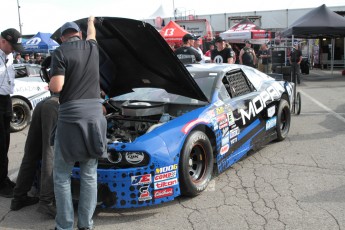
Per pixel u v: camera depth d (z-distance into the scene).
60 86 2.85
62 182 3.04
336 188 4.00
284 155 5.18
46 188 3.60
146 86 4.71
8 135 4.20
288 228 3.19
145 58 4.11
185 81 4.18
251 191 4.00
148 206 3.76
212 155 4.06
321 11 15.29
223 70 4.87
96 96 3.03
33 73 9.09
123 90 4.95
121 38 3.90
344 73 18.45
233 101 4.63
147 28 3.54
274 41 16.98
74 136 2.90
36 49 21.72
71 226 3.11
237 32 15.81
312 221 3.30
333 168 4.61
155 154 3.46
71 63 2.90
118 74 4.62
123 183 3.41
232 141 4.45
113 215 3.60
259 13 22.77
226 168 4.41
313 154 5.18
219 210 3.60
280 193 3.92
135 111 4.33
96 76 3.04
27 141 3.79
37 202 3.98
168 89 4.57
